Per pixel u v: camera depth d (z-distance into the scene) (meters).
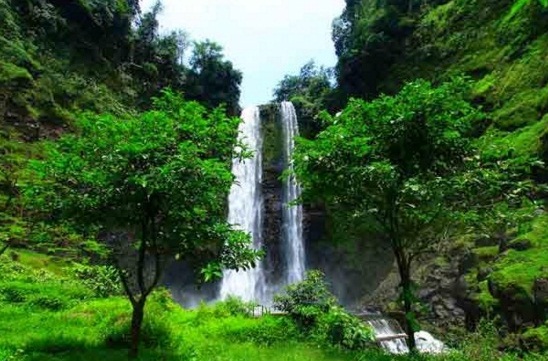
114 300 15.03
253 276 39.12
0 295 15.98
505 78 32.84
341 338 11.28
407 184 8.53
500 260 19.95
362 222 10.77
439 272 23.58
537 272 17.44
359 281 34.28
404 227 10.49
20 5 41.75
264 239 41.38
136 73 50.66
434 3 45.97
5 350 8.70
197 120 9.19
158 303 14.07
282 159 44.34
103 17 47.16
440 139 9.27
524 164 9.84
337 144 9.31
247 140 45.19
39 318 13.12
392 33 45.34
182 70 55.91
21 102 34.06
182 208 8.92
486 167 9.73
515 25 35.59
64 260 26.70
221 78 56.44
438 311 22.30
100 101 42.31
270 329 11.97
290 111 45.94
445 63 39.84
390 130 9.43
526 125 28.14
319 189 10.05
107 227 9.61
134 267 30.28
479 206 9.33
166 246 9.60
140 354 9.18
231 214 39.31
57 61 41.62
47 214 10.44
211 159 8.47
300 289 13.63
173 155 8.77
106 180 8.72
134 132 8.79
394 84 42.94
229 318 13.80
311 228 38.50
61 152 9.54
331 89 52.62
